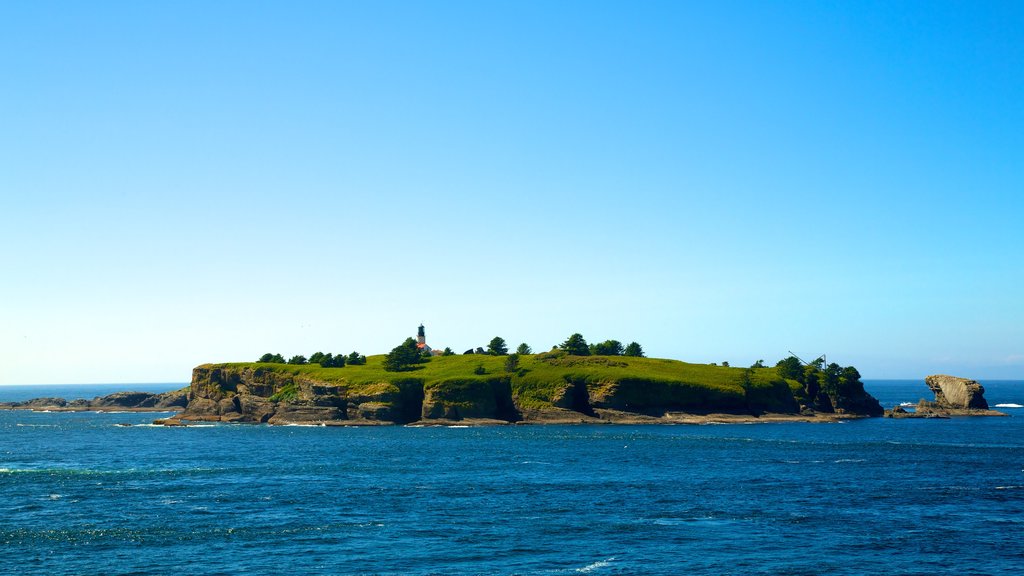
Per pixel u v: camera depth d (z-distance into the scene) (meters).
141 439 164.50
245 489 89.25
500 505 79.31
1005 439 155.50
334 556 59.44
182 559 58.59
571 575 54.72
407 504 79.81
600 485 92.31
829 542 63.84
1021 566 57.19
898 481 95.44
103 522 70.62
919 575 55.06
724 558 58.97
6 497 83.62
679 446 141.62
